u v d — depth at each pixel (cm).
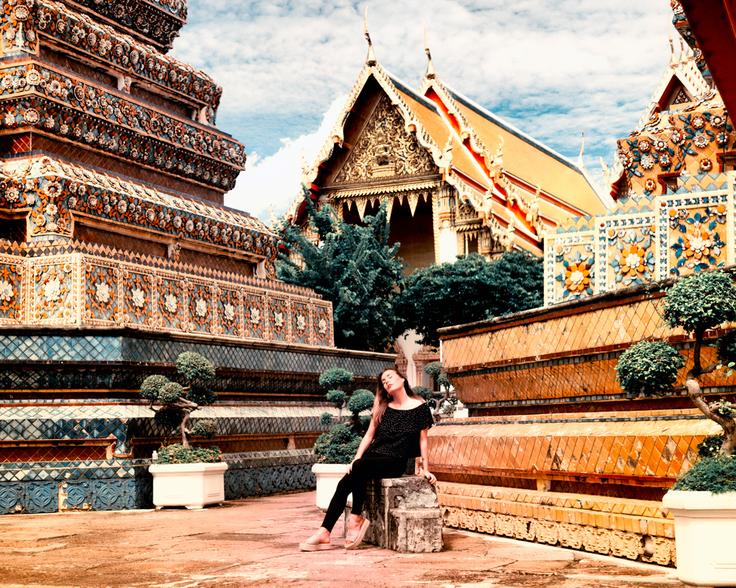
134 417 1380
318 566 717
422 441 845
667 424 729
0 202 1595
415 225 4059
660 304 766
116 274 1574
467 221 3466
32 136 1666
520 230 3406
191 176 2052
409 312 3259
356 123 3675
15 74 1648
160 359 1497
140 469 1367
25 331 1370
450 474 1058
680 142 1096
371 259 2970
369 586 620
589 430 809
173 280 1709
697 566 573
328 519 825
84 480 1343
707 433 677
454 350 1110
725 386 720
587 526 781
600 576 657
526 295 3169
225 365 1675
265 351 1802
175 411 1443
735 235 947
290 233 2964
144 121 1889
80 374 1380
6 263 1508
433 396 2028
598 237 1028
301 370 1912
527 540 863
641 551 721
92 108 1755
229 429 1625
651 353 652
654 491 739
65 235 1608
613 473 765
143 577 673
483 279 3141
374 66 3591
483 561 738
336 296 2855
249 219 2191
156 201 1853
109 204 1717
